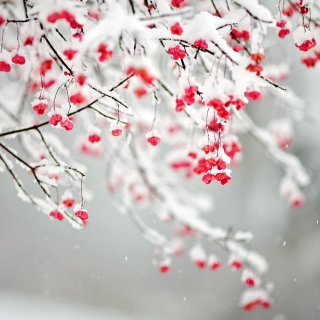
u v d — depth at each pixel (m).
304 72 11.23
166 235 13.01
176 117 5.27
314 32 3.00
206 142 2.80
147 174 5.99
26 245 12.45
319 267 10.23
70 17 2.35
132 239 13.04
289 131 7.40
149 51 3.10
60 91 4.51
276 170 12.77
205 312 10.24
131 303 10.70
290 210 11.55
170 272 11.88
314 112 10.62
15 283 11.22
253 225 12.41
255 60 2.53
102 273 11.80
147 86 3.01
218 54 2.80
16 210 13.02
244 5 2.72
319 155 11.27
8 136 3.19
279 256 10.95
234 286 10.94
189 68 2.69
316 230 10.91
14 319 9.23
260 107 11.09
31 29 2.68
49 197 3.23
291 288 10.13
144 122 5.20
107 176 5.53
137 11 3.41
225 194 13.48
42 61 2.70
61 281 11.38
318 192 11.04
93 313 10.14
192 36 2.58
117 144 5.12
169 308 10.48
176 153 5.46
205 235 5.17
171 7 3.06
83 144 5.39
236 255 4.70
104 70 4.06
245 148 13.10
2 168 3.49
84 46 2.30
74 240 12.83
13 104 4.68
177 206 5.85
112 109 3.03
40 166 3.16
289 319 9.53
